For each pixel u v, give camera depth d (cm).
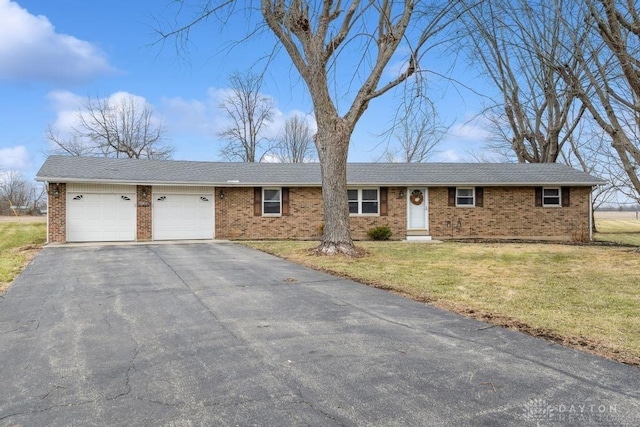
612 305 618
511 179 1903
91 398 319
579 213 1917
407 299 666
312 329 500
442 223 1898
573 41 1087
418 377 356
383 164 2159
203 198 1791
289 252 1261
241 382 347
